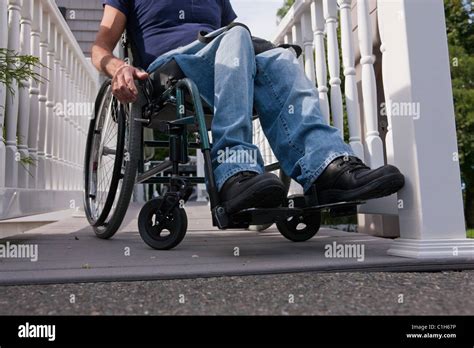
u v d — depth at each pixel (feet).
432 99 3.56
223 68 3.79
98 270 2.96
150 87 4.37
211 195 3.51
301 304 2.21
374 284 2.66
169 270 2.95
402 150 3.64
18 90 5.60
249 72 3.84
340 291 2.47
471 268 3.30
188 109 4.55
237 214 3.43
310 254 3.80
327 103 6.14
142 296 2.38
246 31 3.96
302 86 3.97
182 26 4.96
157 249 4.15
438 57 3.62
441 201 3.47
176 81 4.16
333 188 3.55
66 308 2.16
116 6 5.02
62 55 8.39
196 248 4.31
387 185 3.29
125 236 5.65
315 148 3.69
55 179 7.66
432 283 2.69
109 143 6.11
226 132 3.60
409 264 3.22
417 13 3.62
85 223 7.61
